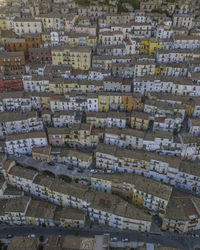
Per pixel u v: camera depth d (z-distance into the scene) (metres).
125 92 177.00
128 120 166.75
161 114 162.50
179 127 160.00
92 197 129.25
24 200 128.12
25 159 150.50
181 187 143.88
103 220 127.38
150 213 132.00
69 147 161.62
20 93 173.00
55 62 196.62
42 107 178.12
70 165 150.25
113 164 145.38
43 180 135.00
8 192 132.38
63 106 172.50
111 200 128.75
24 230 126.19
